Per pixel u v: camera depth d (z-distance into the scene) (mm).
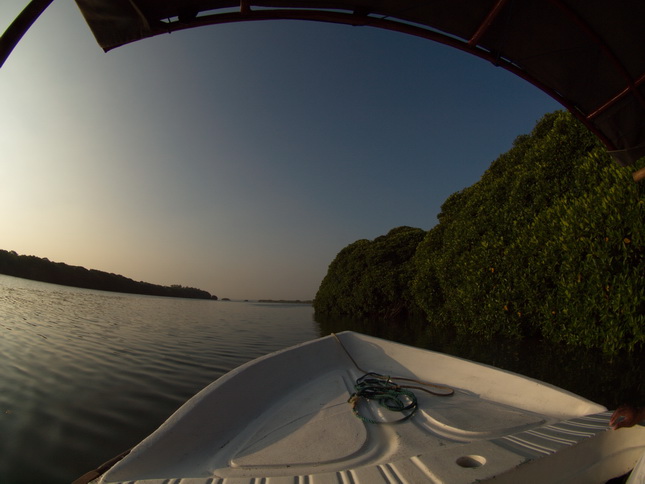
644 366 4758
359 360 3883
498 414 2537
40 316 13617
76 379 5770
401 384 3260
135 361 7277
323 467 1959
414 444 2139
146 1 1631
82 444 3570
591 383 4566
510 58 2299
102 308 20422
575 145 7078
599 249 5246
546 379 4887
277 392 3102
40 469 3090
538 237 6746
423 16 2047
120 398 4969
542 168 7520
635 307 4797
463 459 1523
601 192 5504
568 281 5859
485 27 2078
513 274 7336
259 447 2221
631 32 1956
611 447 1731
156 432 2168
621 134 2443
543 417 2525
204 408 2463
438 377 3443
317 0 1854
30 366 6430
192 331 13250
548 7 1952
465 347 7637
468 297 8477
